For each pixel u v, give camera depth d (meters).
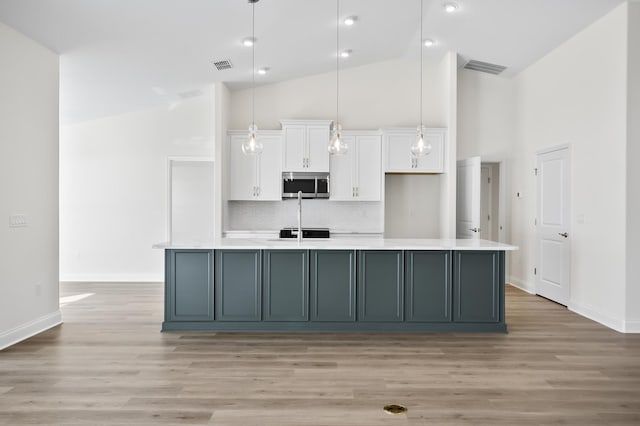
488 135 6.79
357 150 6.56
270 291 4.17
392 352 3.58
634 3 4.17
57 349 3.63
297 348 3.68
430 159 6.44
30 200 4.02
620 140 4.25
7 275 3.73
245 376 3.06
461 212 6.54
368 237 6.58
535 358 3.45
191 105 6.77
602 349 3.68
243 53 5.41
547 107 5.68
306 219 6.96
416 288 4.16
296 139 6.51
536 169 5.95
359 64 6.77
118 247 6.80
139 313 4.84
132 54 4.76
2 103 3.66
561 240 5.32
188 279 4.17
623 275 4.20
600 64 4.58
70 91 5.57
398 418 2.46
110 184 6.78
